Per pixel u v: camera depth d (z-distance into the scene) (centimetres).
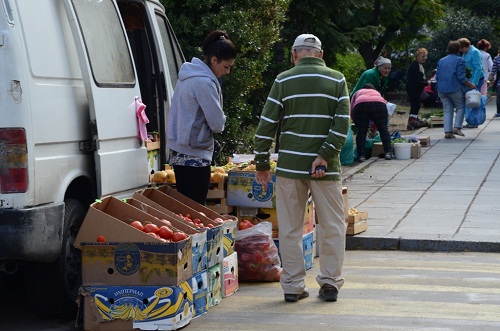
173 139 720
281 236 681
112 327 593
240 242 756
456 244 899
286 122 671
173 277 586
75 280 637
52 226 580
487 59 2394
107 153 663
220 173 799
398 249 912
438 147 1742
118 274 593
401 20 2689
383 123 1553
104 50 684
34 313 640
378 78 1634
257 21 1375
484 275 782
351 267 824
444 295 704
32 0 592
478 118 2050
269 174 689
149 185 772
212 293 668
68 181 613
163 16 914
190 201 713
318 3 1878
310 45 675
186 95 707
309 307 667
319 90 659
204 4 1322
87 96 636
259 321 627
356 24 2166
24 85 564
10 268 586
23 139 560
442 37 3909
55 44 614
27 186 561
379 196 1176
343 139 654
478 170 1405
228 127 1348
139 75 852
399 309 659
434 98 2888
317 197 671
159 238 595
